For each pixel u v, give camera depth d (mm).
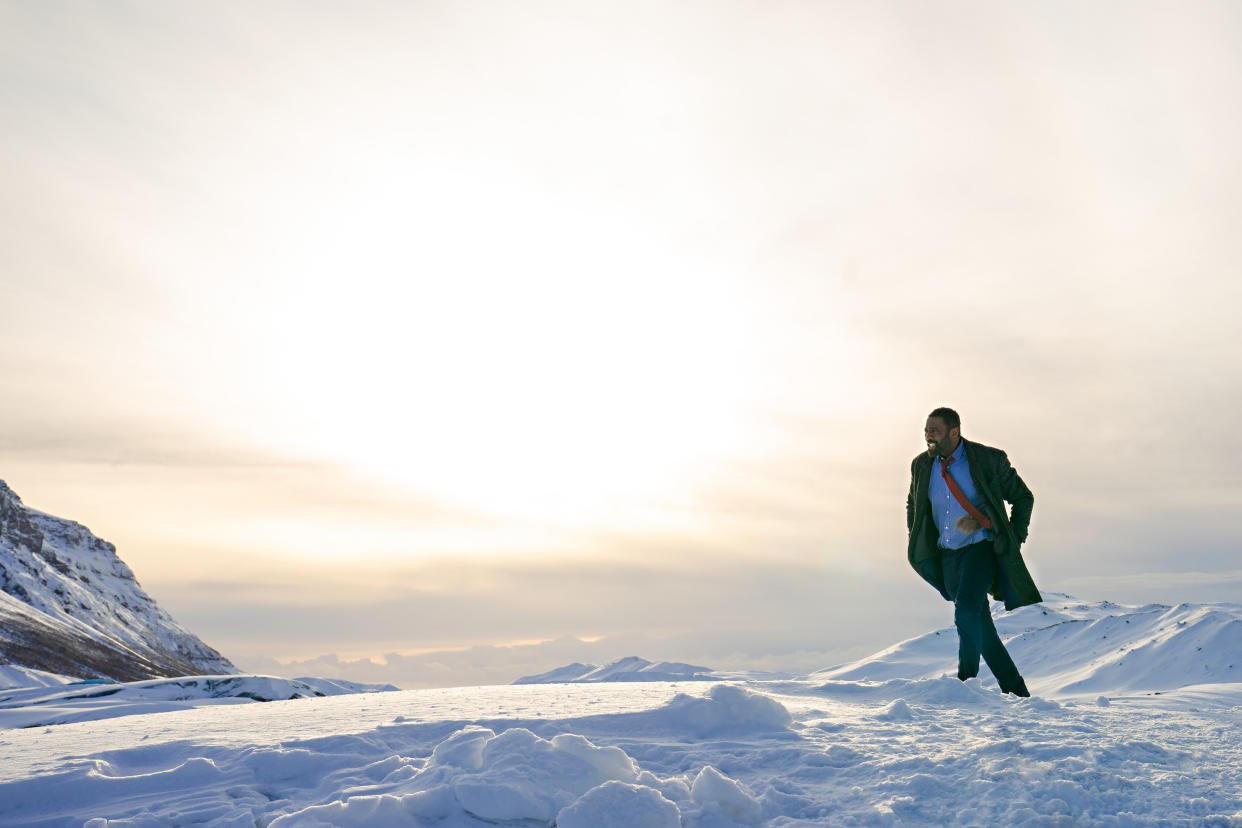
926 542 5875
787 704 4602
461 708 4480
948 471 5684
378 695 6020
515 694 5293
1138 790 2688
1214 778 2861
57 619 199875
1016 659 20438
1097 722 4008
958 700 4699
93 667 157875
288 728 4090
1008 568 5441
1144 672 16141
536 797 2539
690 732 3686
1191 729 3846
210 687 18469
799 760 3143
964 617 5484
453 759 2926
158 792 2904
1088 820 2422
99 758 3254
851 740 3480
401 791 2750
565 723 3691
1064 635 20875
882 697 4969
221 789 2912
